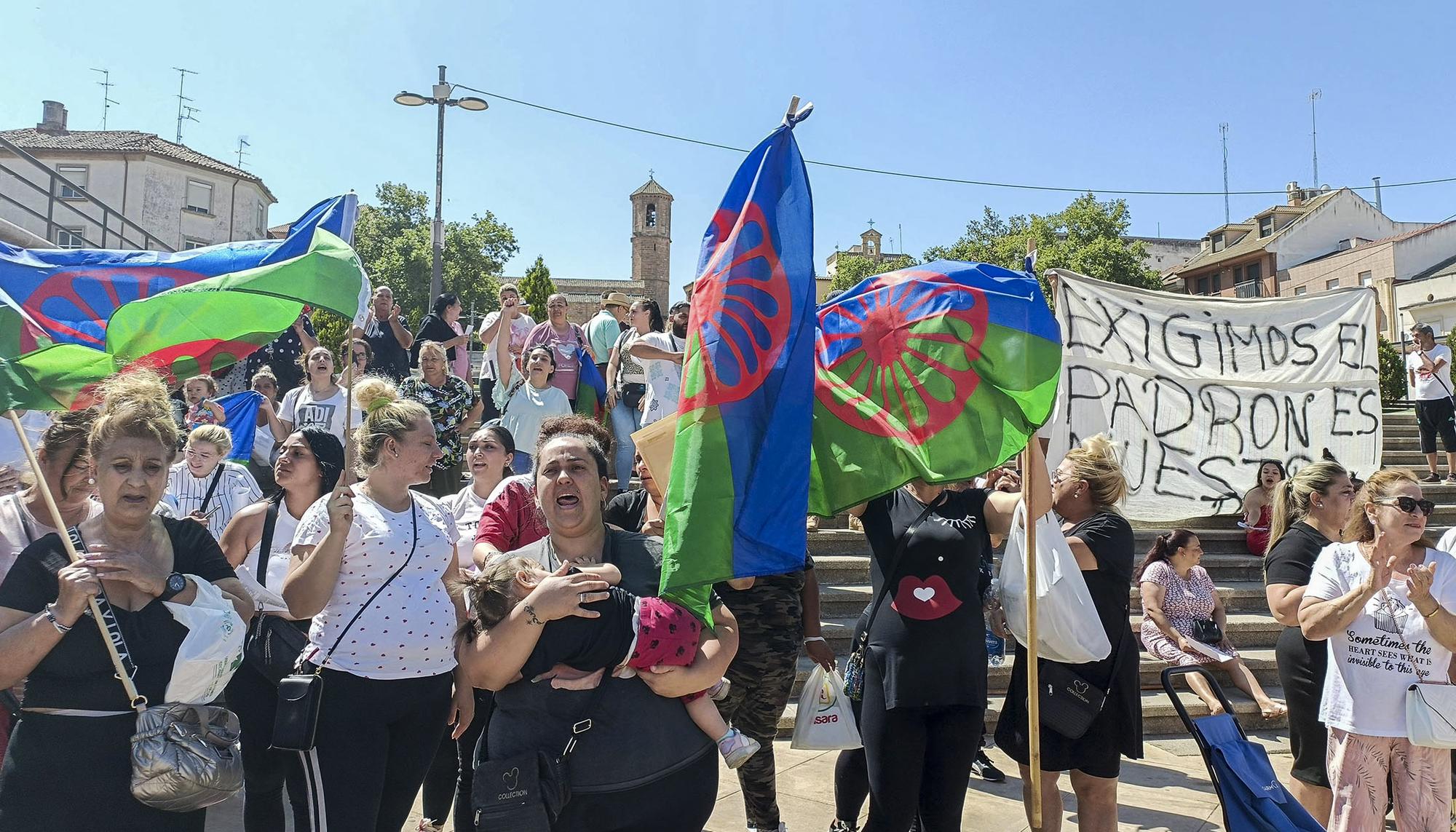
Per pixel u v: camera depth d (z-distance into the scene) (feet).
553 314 26.73
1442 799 11.43
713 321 8.85
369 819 9.77
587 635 7.75
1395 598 11.65
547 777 7.53
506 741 7.88
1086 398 29.30
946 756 10.89
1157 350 30.12
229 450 15.90
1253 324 30.81
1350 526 12.17
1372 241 141.90
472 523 14.79
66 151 123.65
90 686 8.07
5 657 7.65
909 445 10.85
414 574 10.37
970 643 10.99
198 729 8.21
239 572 10.55
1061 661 12.09
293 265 10.71
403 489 10.75
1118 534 12.77
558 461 8.61
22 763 8.00
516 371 29.68
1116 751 12.17
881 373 11.54
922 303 11.50
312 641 10.23
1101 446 13.46
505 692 8.01
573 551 8.80
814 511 11.14
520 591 7.85
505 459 15.67
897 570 11.23
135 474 8.32
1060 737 12.17
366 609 10.05
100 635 8.11
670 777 8.03
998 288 11.40
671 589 8.06
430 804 12.99
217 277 10.81
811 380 9.14
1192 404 30.07
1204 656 20.43
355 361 27.66
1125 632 12.44
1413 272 127.03
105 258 11.79
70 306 11.69
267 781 11.37
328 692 9.88
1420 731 11.08
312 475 12.03
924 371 11.30
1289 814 11.39
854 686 12.16
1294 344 30.94
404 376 31.89
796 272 9.30
